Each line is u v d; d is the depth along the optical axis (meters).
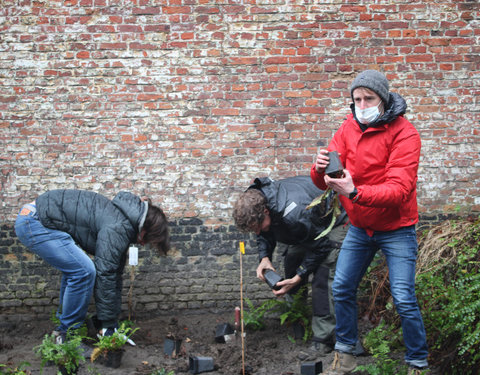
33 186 5.10
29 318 5.17
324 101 5.15
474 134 5.19
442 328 3.87
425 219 5.20
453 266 4.33
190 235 5.21
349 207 3.42
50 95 5.06
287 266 4.78
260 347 4.46
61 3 5.00
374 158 3.26
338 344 3.68
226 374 3.96
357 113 3.26
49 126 5.08
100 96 5.08
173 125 5.13
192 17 5.06
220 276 5.25
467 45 5.13
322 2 5.07
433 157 5.19
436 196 5.19
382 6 5.09
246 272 5.25
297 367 4.09
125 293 5.22
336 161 3.14
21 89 5.04
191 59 5.09
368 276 5.02
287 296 4.83
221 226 5.21
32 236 4.08
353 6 5.09
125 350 4.39
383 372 3.62
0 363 4.14
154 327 4.96
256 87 5.13
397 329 4.35
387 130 3.21
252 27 5.08
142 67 5.07
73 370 3.78
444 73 5.15
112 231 4.12
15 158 5.08
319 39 5.11
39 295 5.16
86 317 4.64
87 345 4.33
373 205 3.09
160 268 5.22
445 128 5.18
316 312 4.33
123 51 5.06
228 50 5.09
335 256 4.27
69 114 5.08
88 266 4.12
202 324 5.04
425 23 5.11
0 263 5.12
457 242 4.45
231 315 5.23
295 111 5.16
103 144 5.11
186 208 5.19
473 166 5.19
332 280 4.30
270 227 4.25
